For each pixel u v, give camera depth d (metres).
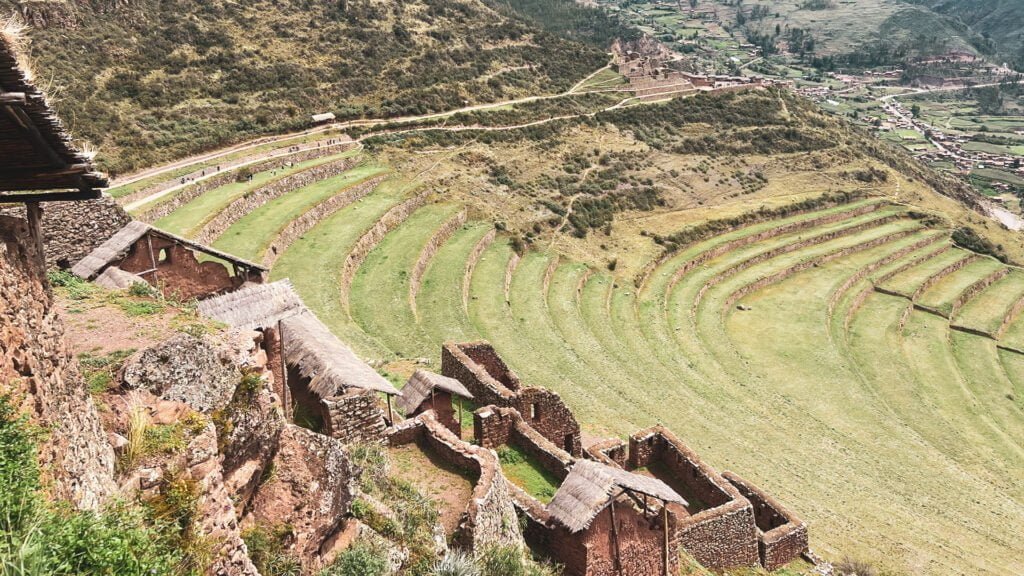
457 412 26.97
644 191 85.94
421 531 15.12
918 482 41.94
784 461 40.59
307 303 40.41
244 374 12.70
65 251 23.75
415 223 60.66
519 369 42.19
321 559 12.88
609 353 49.53
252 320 20.23
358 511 14.27
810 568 25.89
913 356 65.12
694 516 24.05
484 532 16.19
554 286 60.56
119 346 12.23
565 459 22.41
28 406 8.48
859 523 35.59
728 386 50.34
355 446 17.36
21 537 7.33
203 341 12.32
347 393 18.47
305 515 12.72
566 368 44.09
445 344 29.78
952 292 79.88
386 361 34.16
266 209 54.69
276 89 82.50
